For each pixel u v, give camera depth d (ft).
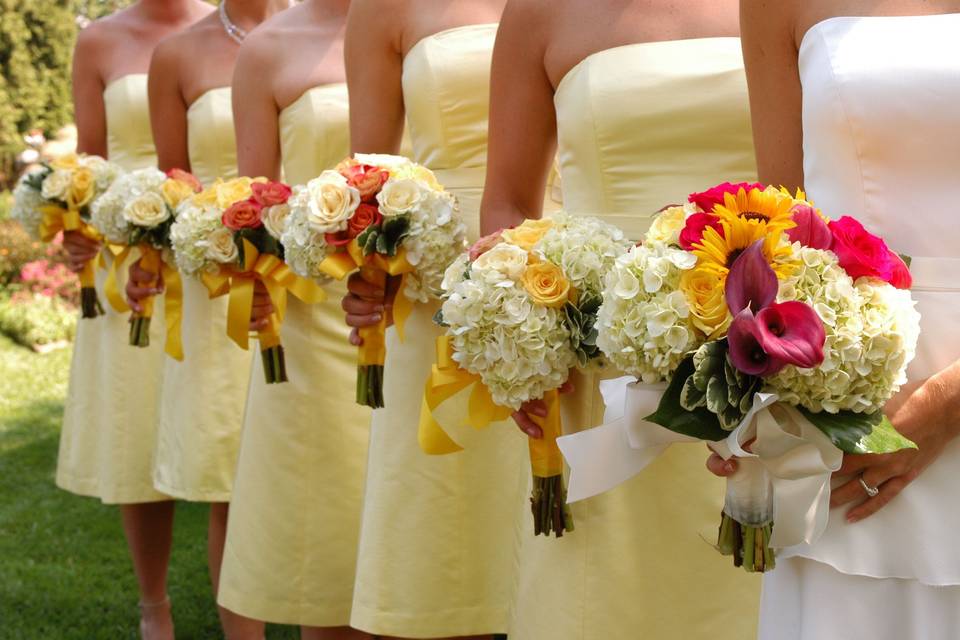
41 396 32.68
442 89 11.53
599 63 9.16
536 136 9.98
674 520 8.84
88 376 18.70
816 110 7.13
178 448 16.30
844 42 7.08
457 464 11.57
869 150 6.98
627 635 8.84
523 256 8.44
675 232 6.91
